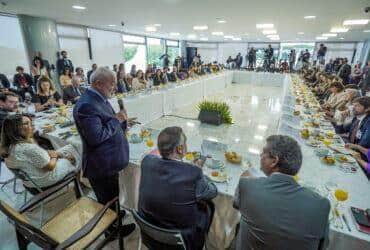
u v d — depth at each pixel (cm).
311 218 79
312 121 289
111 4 477
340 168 168
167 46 1490
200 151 193
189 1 439
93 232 134
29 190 179
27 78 564
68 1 449
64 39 788
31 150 164
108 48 988
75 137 226
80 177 207
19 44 657
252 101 714
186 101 624
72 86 436
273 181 88
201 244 123
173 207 105
